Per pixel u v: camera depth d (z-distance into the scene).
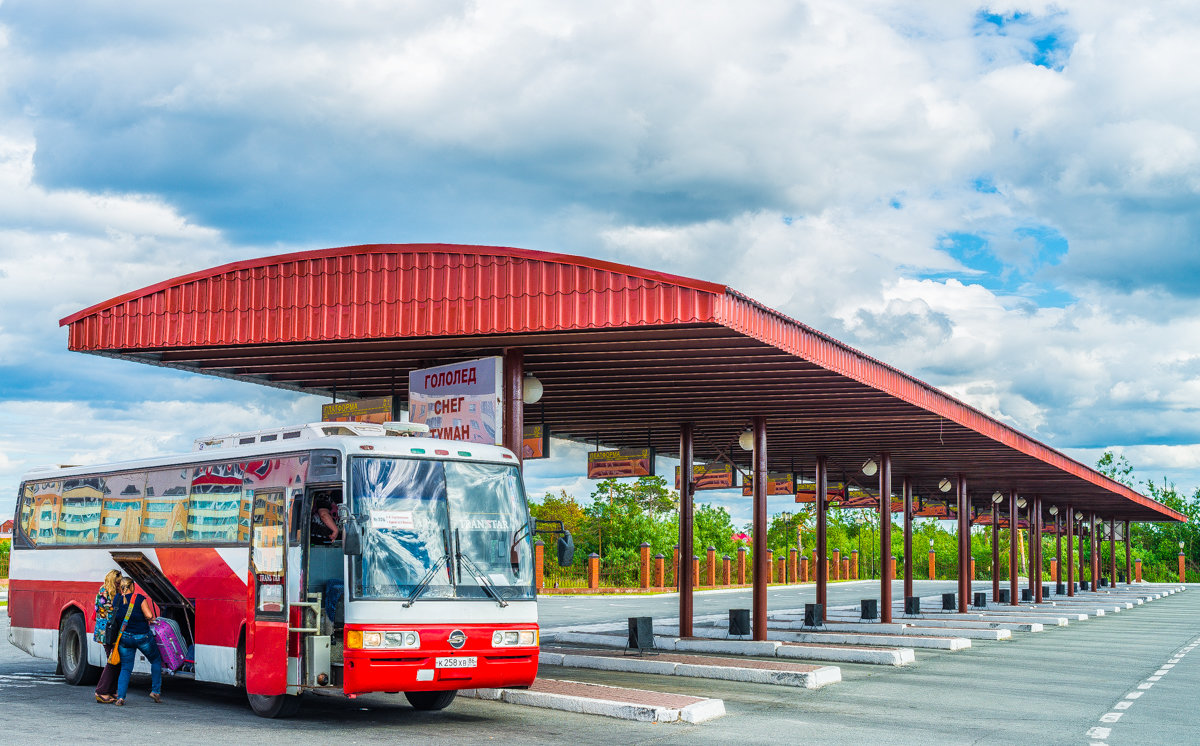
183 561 15.39
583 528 60.97
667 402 22.89
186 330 17.97
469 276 16.16
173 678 18.75
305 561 13.20
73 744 11.45
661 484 62.84
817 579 31.08
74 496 18.05
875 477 38.44
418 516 12.98
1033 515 49.66
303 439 13.87
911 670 20.39
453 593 12.85
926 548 89.25
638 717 13.88
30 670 19.42
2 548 48.22
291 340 17.12
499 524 13.55
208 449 15.59
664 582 55.88
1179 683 18.95
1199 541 97.44
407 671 12.38
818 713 14.69
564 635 26.16
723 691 16.91
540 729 13.09
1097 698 16.77
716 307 14.66
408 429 14.97
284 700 13.66
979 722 14.10
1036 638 29.06
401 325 16.44
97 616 14.84
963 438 28.45
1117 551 91.06
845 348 19.16
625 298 15.13
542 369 19.19
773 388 20.89
